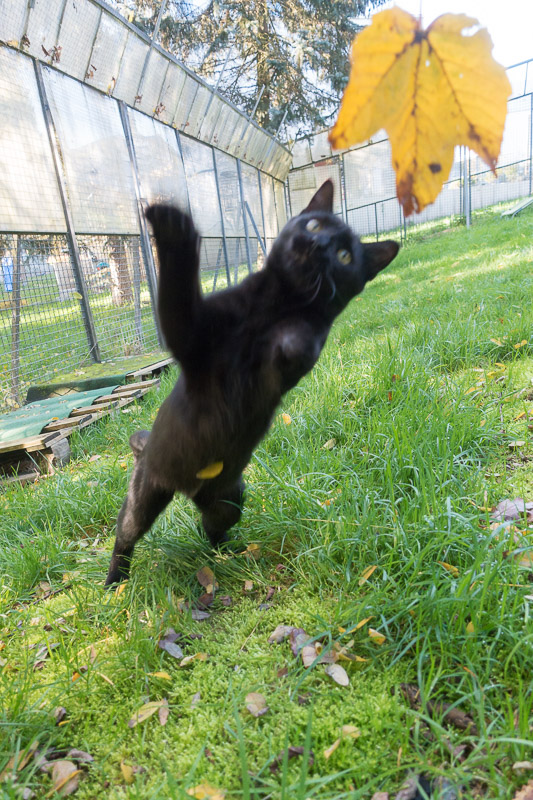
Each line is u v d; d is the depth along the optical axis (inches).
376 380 181.6
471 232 601.0
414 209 27.9
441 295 319.0
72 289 303.1
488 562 88.4
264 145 670.5
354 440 156.0
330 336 279.3
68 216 290.5
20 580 121.0
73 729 81.6
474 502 114.5
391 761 69.1
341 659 85.6
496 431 146.3
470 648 80.4
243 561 114.7
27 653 92.8
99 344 323.9
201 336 74.9
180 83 414.9
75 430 204.2
